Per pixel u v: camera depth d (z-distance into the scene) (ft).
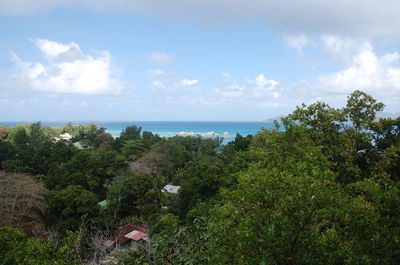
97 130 305.12
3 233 28.66
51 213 83.82
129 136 236.63
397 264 14.03
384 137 50.47
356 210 16.17
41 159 158.71
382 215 17.61
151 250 20.77
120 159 151.64
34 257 27.35
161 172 150.71
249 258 14.02
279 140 42.75
